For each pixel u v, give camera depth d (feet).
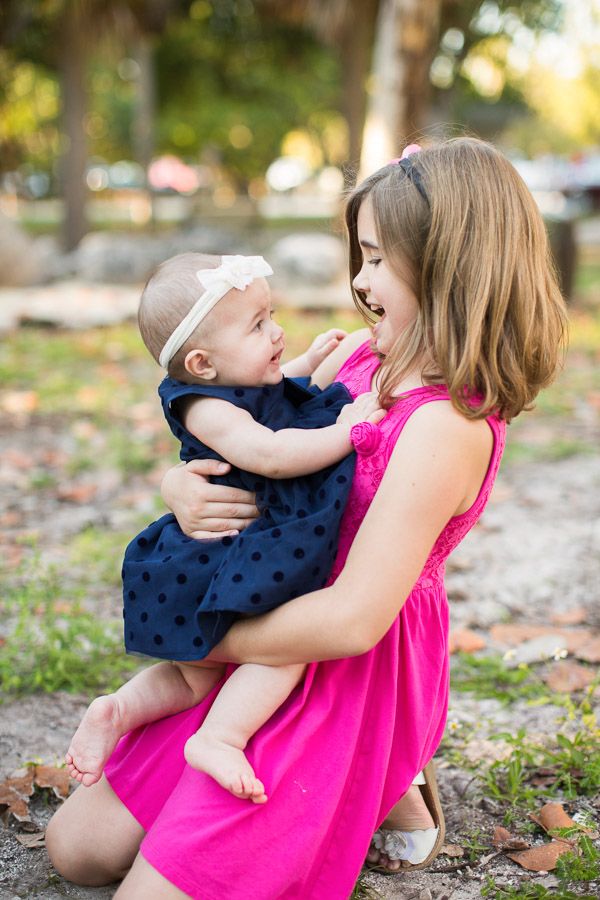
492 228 5.81
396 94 34.12
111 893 6.90
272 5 46.70
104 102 96.17
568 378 24.29
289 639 5.84
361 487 6.15
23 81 72.43
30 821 7.74
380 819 6.54
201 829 5.80
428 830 7.13
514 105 72.49
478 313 5.73
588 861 7.04
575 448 18.30
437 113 58.23
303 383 7.10
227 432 6.18
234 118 75.72
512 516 14.96
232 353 6.28
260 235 51.47
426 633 6.65
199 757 5.90
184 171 85.15
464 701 9.69
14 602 11.41
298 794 6.00
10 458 17.52
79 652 10.58
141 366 25.98
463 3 46.75
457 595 12.12
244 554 5.93
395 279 6.01
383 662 6.37
